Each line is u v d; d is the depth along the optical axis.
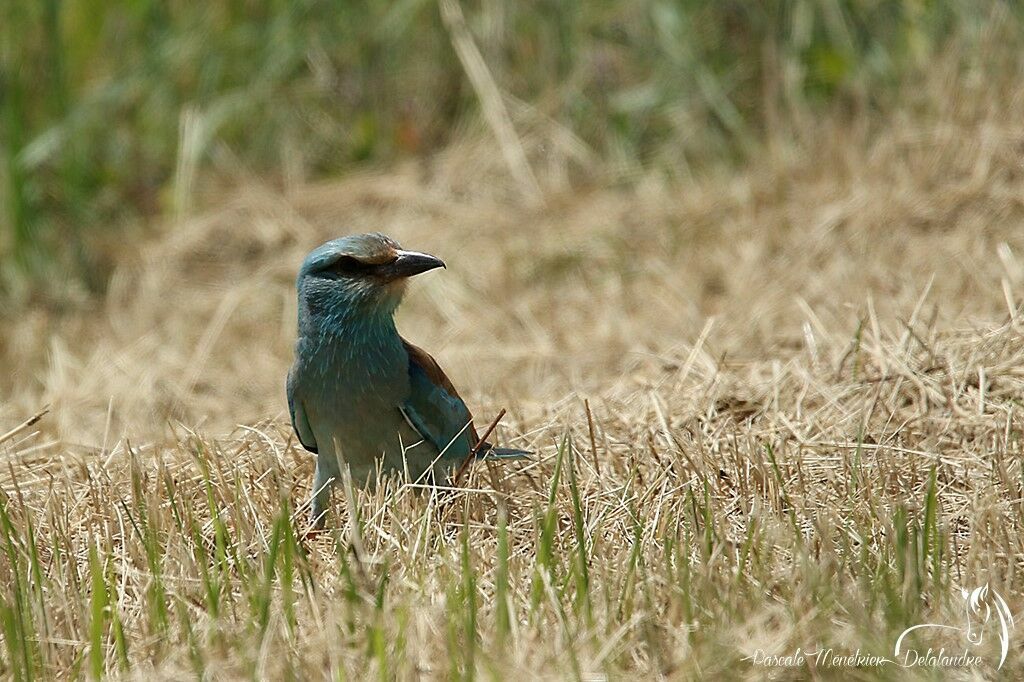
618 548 7.82
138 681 6.55
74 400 12.77
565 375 12.34
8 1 17.81
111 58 18.67
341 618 6.86
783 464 8.95
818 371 10.54
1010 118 15.19
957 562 7.37
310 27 18.73
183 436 10.75
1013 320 10.44
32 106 18.06
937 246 13.62
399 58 18.62
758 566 7.24
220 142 18.66
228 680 6.48
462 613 6.79
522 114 17.88
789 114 17.06
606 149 17.58
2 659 6.91
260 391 13.07
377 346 9.09
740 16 17.69
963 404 9.71
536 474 9.29
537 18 18.12
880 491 8.32
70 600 7.38
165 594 7.45
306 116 18.77
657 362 11.73
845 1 17.30
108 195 18.05
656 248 15.38
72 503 8.91
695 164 17.22
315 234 17.06
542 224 16.34
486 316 14.54
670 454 9.00
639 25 17.97
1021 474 8.34
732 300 13.62
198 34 18.69
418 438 9.35
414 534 7.99
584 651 6.50
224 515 8.63
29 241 16.91
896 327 11.25
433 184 17.64
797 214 15.11
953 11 16.62
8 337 15.34
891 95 16.70
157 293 16.23
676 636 6.59
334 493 9.46
